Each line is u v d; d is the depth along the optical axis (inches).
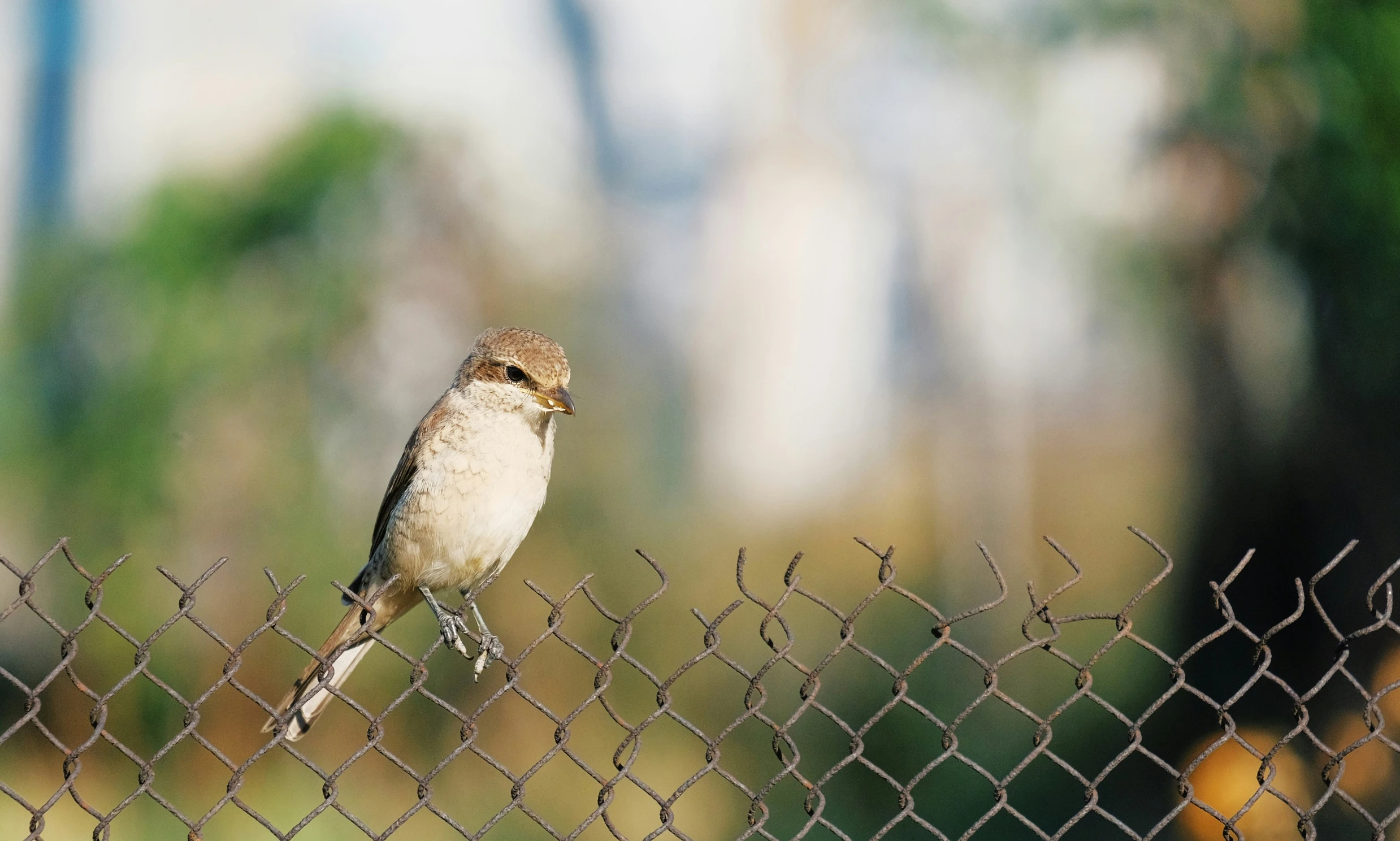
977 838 460.4
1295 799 356.5
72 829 409.7
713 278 984.9
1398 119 500.4
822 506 869.8
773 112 978.7
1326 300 509.7
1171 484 585.0
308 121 650.2
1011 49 758.5
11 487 514.6
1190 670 518.0
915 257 903.1
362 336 588.1
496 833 444.1
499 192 706.8
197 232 573.3
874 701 543.8
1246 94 546.3
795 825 464.8
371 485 569.3
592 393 758.5
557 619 146.8
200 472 527.2
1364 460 492.7
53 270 565.0
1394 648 450.9
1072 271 729.6
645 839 150.3
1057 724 522.9
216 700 469.4
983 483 799.7
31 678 476.1
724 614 150.8
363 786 458.0
